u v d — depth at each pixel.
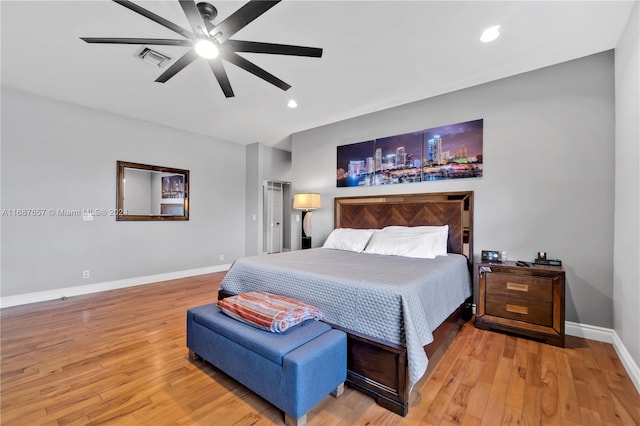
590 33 2.23
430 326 1.93
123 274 4.25
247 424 1.50
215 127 4.75
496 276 2.69
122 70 2.87
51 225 3.63
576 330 2.62
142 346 2.37
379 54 2.53
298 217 5.27
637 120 1.90
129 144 4.28
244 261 2.70
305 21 2.09
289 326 1.73
